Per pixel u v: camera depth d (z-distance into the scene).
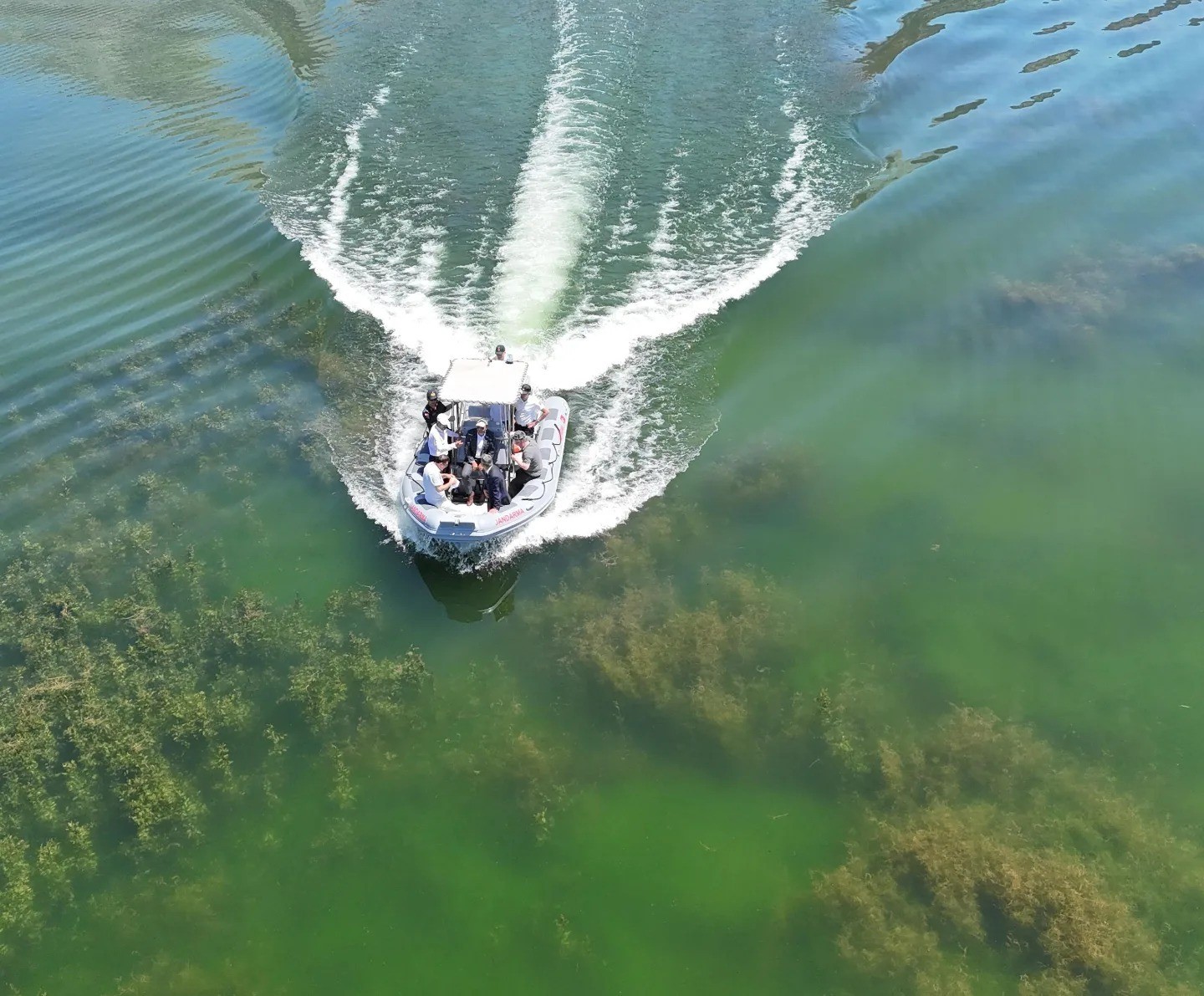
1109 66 33.94
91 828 14.24
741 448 20.53
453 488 18.73
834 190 27.95
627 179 28.41
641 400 21.61
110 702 15.70
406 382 22.08
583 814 14.55
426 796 14.82
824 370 22.45
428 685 16.17
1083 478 19.75
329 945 13.10
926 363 22.58
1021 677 16.25
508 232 26.33
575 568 18.06
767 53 35.03
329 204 27.83
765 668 16.45
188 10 41.03
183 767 15.09
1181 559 18.03
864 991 12.51
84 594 17.53
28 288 25.00
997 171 28.66
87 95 34.50
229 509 19.52
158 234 26.98
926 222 26.67
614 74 33.69
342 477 20.08
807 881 13.70
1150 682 16.08
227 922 13.34
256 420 21.38
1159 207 26.84
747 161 29.19
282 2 40.88
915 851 13.65
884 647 16.81
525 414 19.94
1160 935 12.88
